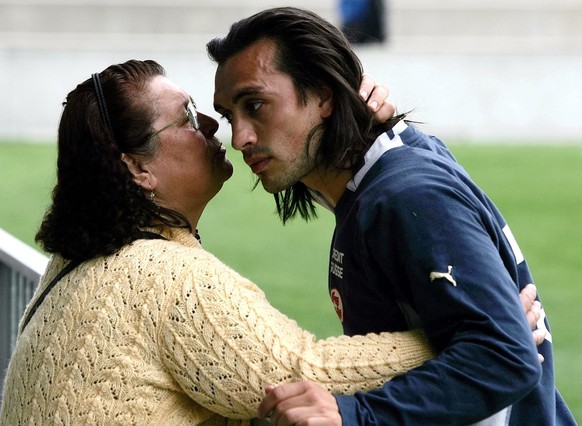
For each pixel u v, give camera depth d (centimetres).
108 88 366
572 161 2353
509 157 2391
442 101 2614
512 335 311
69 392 337
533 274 1527
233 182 2158
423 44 3459
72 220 358
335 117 352
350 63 360
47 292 364
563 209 1928
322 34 354
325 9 3378
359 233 338
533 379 312
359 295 352
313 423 304
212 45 361
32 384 346
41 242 363
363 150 357
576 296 1404
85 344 338
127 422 334
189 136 371
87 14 3409
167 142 369
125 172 358
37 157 2316
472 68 2614
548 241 1714
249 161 356
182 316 331
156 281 338
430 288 320
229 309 330
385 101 366
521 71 2620
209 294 332
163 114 368
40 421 340
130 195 358
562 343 1190
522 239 1730
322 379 323
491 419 339
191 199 377
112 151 359
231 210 1953
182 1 3450
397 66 2597
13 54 2558
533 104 2630
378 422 307
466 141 2567
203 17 3456
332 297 369
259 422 356
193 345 329
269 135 350
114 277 344
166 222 366
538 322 353
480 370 308
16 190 1992
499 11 3556
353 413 308
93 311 341
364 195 342
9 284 605
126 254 349
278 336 329
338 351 328
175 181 371
